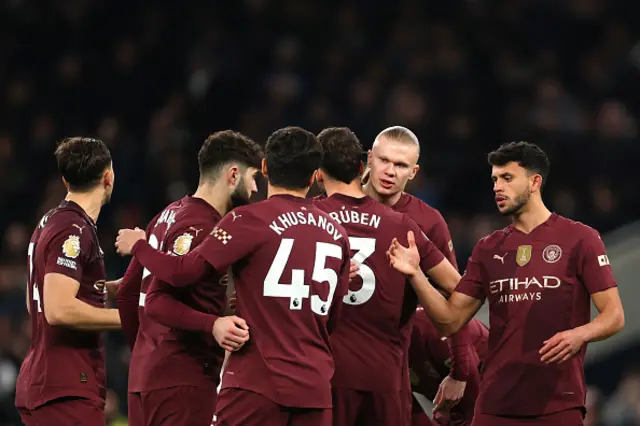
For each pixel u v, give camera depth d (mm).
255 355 17609
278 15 57688
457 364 21891
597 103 55344
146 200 47469
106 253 43375
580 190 49250
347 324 19875
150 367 19062
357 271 19797
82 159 20359
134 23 58000
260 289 17719
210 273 17688
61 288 19438
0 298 40250
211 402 19141
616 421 39250
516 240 19953
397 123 51281
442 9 58344
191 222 18922
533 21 58250
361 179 21328
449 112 53312
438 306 19828
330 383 19031
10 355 37250
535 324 19453
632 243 28391
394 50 55750
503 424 19594
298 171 18203
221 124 52406
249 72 55156
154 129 50469
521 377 19438
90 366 20250
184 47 56938
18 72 56594
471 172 49594
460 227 45781
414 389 24141
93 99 55188
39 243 20141
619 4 59219
